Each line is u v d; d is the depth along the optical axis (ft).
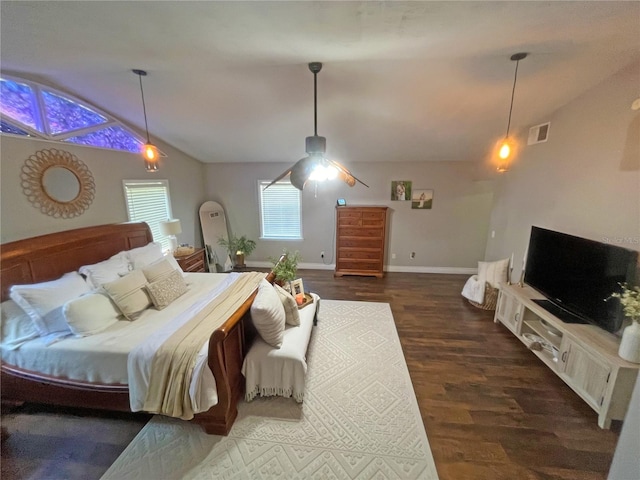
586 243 8.19
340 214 17.01
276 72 8.48
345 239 17.34
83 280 8.77
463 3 4.75
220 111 11.34
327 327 11.54
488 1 4.67
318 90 9.64
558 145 10.23
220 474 5.87
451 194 17.11
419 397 7.92
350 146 14.78
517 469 5.97
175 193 15.76
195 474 5.88
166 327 7.62
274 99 10.34
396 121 11.94
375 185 17.58
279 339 7.64
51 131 9.36
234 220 19.31
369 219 16.89
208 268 18.24
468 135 13.17
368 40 6.28
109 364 6.73
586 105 8.92
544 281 10.02
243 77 8.83
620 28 5.78
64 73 8.66
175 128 13.03
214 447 6.44
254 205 18.90
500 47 6.77
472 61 7.71
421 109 10.89
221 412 6.58
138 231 12.12
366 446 6.46
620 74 7.73
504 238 13.94
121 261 10.21
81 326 7.27
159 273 10.04
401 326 11.72
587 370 7.38
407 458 6.19
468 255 17.89
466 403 7.70
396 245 18.33
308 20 5.33
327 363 9.32
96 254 10.16
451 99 10.09
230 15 5.13
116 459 6.20
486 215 17.17
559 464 6.07
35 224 8.80
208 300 9.45
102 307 7.84
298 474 5.87
